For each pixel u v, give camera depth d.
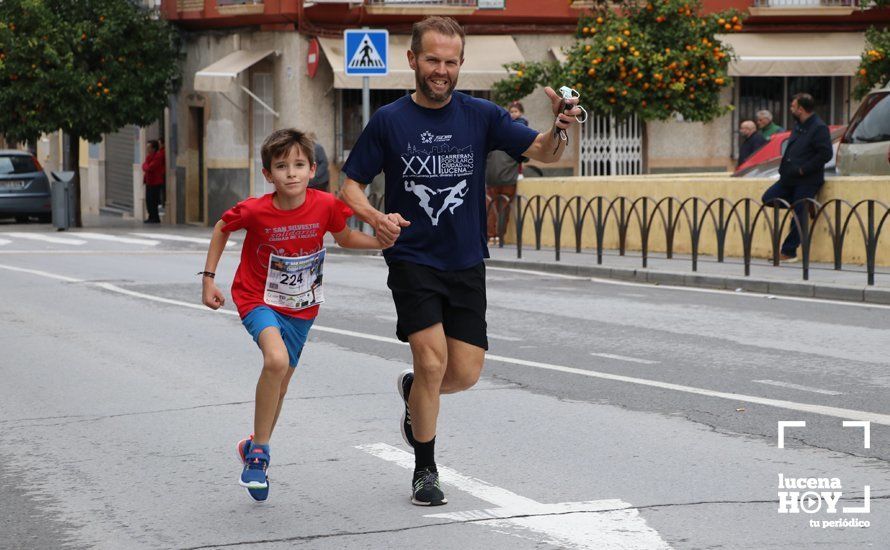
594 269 28.05
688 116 44.94
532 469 10.84
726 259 29.19
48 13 45.59
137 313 21.92
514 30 48.31
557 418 12.94
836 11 48.72
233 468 11.23
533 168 45.16
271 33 46.91
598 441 11.88
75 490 10.59
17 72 45.41
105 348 18.11
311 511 9.77
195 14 48.44
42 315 21.70
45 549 9.02
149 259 32.78
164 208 53.72
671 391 14.29
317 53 45.22
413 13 46.53
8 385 15.38
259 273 9.95
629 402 13.71
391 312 21.75
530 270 29.64
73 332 19.70
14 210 49.62
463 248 9.73
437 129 9.64
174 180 52.66
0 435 12.70
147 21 47.72
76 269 29.75
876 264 26.72
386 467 11.11
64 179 45.41
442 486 10.34
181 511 9.89
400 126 9.63
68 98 46.12
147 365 16.64
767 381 14.82
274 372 9.67
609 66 43.66
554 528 9.11
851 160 30.53
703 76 44.47
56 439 12.48
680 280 26.00
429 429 9.80
